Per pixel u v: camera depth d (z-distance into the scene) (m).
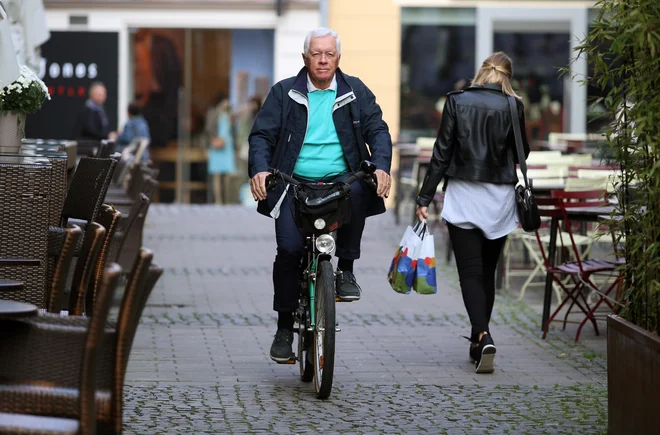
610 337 11.76
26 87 16.95
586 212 18.38
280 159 14.41
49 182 13.58
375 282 25.02
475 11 44.47
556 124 44.44
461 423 12.72
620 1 10.91
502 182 15.65
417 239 15.71
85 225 15.11
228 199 44.47
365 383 14.85
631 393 11.03
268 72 44.16
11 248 13.51
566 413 13.29
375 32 44.53
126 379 14.66
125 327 7.87
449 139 15.66
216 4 43.62
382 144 14.24
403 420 12.80
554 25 44.38
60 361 8.14
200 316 20.11
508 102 15.67
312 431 12.18
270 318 20.11
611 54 11.36
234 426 12.30
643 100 10.65
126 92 43.78
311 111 14.36
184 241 32.44
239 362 16.11
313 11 43.91
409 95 44.78
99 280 11.37
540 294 23.66
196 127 44.22
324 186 13.97
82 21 43.50
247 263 28.03
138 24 43.72
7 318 8.04
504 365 16.28
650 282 10.70
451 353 17.17
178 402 13.41
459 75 44.72
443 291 23.83
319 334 13.91
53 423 7.73
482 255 16.30
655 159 10.63
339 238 14.34
